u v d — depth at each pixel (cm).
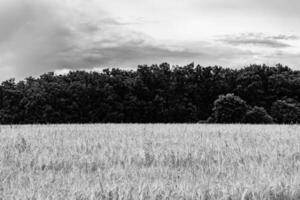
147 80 10519
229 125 2556
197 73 10894
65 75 11319
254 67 9806
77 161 970
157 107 9375
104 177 773
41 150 1137
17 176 771
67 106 8919
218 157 1017
